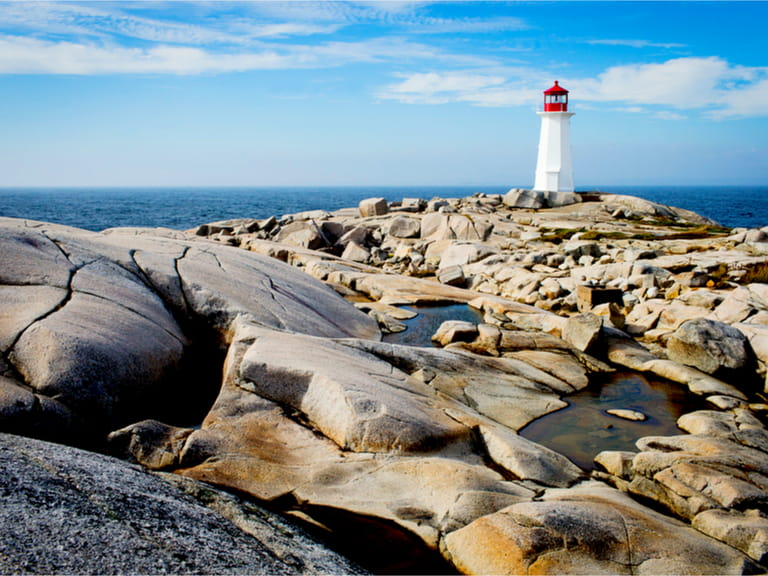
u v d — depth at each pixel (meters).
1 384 5.77
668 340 11.49
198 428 6.37
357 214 36.69
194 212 84.62
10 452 4.18
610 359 11.33
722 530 5.11
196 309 9.12
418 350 9.45
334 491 5.38
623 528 4.83
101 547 3.25
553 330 12.48
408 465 5.73
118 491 4.06
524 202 38.50
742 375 10.02
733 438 7.45
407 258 24.55
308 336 8.61
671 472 6.09
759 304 12.12
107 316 7.34
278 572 3.68
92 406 6.23
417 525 4.96
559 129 41.94
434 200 35.66
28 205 110.19
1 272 7.41
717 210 90.88
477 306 15.20
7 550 2.96
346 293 16.78
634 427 8.25
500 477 5.87
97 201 141.00
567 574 4.30
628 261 19.52
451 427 6.66
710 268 17.44
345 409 6.30
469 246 22.17
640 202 37.72
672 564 4.50
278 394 6.80
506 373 9.71
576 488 5.97
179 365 8.02
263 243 21.50
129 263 9.17
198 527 3.94
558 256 20.88
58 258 8.29
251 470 5.56
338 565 4.21
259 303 9.74
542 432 8.00
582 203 38.78
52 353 6.20
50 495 3.62
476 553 4.53
